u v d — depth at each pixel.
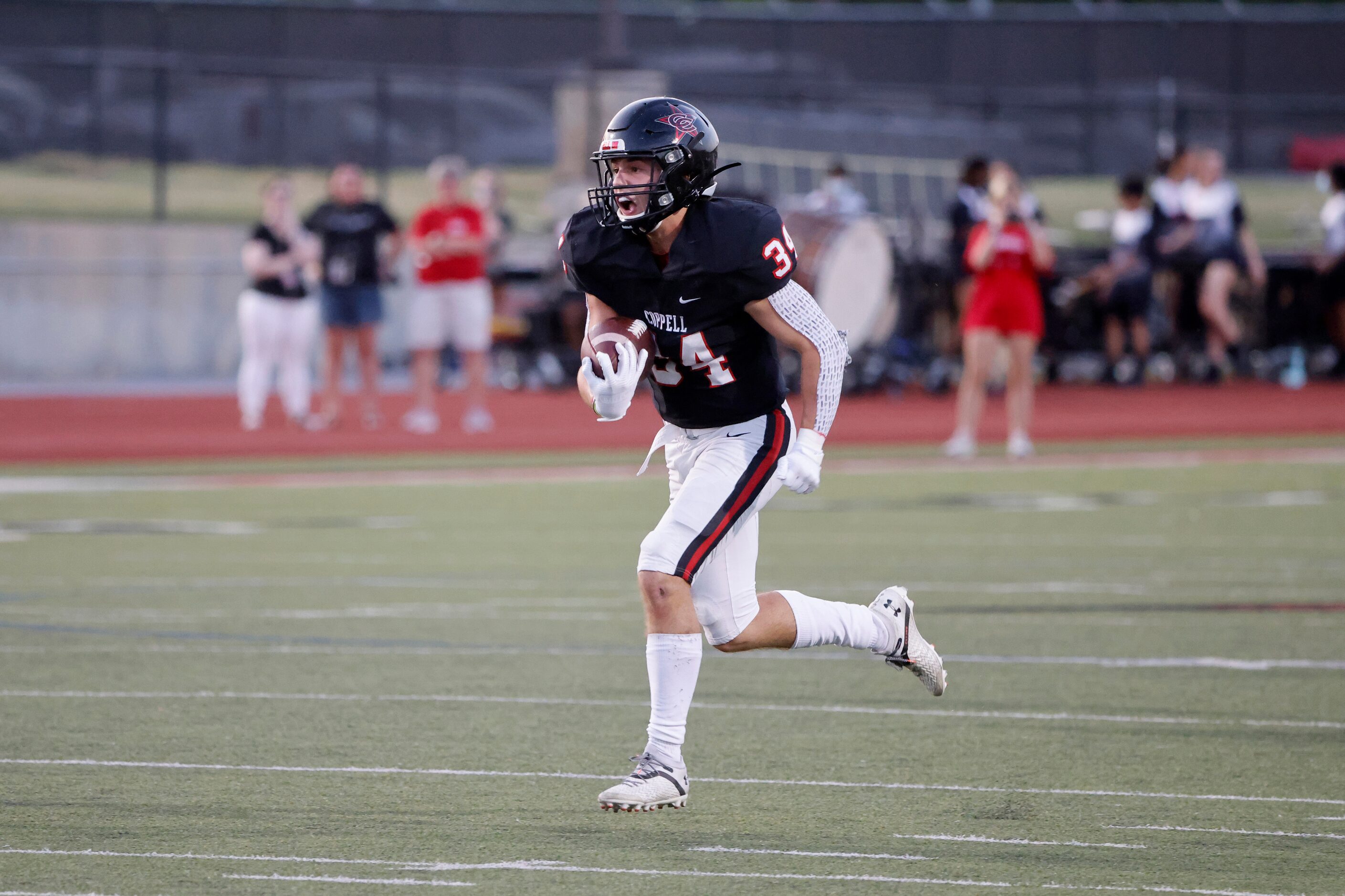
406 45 104.69
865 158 98.94
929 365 80.44
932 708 22.73
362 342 63.84
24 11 99.75
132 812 17.56
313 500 45.41
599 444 60.22
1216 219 81.94
